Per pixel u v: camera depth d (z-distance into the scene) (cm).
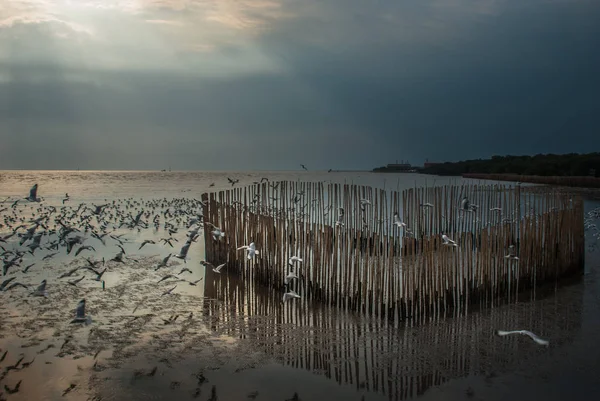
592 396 1902
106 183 16312
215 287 3234
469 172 17438
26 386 1903
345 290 2731
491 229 2994
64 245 4025
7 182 16238
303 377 2016
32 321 2525
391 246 2553
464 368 2105
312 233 2944
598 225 5438
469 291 2836
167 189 12619
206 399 1842
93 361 2116
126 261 3856
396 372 2067
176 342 2323
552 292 3162
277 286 3136
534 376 2047
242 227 3506
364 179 16362
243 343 2325
